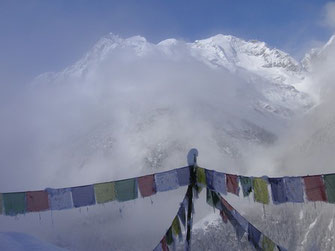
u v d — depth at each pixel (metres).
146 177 10.90
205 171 10.77
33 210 10.42
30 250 7.88
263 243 10.21
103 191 10.73
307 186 9.29
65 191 10.59
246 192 10.23
